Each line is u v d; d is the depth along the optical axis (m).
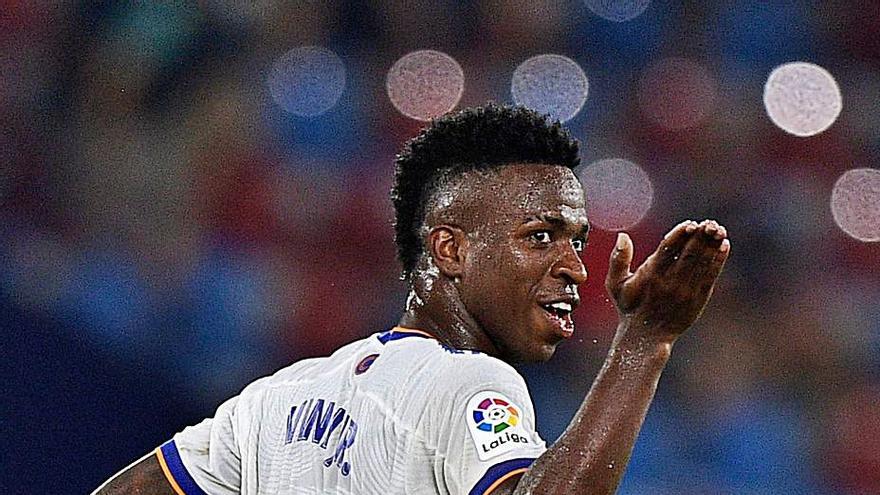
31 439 19.16
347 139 34.78
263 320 30.55
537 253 9.41
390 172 34.16
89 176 31.45
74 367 19.81
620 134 37.34
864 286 35.69
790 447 31.84
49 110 32.59
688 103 37.97
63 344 19.77
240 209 32.19
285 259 31.80
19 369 19.30
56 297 28.77
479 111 9.76
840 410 33.00
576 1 38.41
